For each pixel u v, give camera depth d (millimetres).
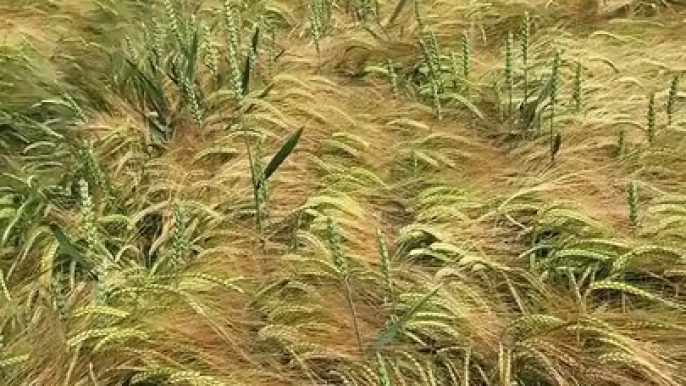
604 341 2881
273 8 5730
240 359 3029
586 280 3271
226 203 3828
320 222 3572
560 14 5438
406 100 4625
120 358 2980
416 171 3934
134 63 4645
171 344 3000
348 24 5516
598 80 4586
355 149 4117
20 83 4844
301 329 3109
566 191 3695
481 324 3078
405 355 2988
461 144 4207
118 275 3342
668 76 4582
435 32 5320
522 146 4117
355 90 4645
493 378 2887
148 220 3891
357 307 3203
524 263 3434
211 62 4578
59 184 4078
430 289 3199
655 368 2785
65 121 4551
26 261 3633
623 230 3451
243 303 3238
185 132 4414
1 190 4062
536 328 3004
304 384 2959
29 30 5445
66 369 2961
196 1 5910
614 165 3867
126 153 4277
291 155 4059
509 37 4207
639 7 5449
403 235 3471
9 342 3152
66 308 3062
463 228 3572
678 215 3426
